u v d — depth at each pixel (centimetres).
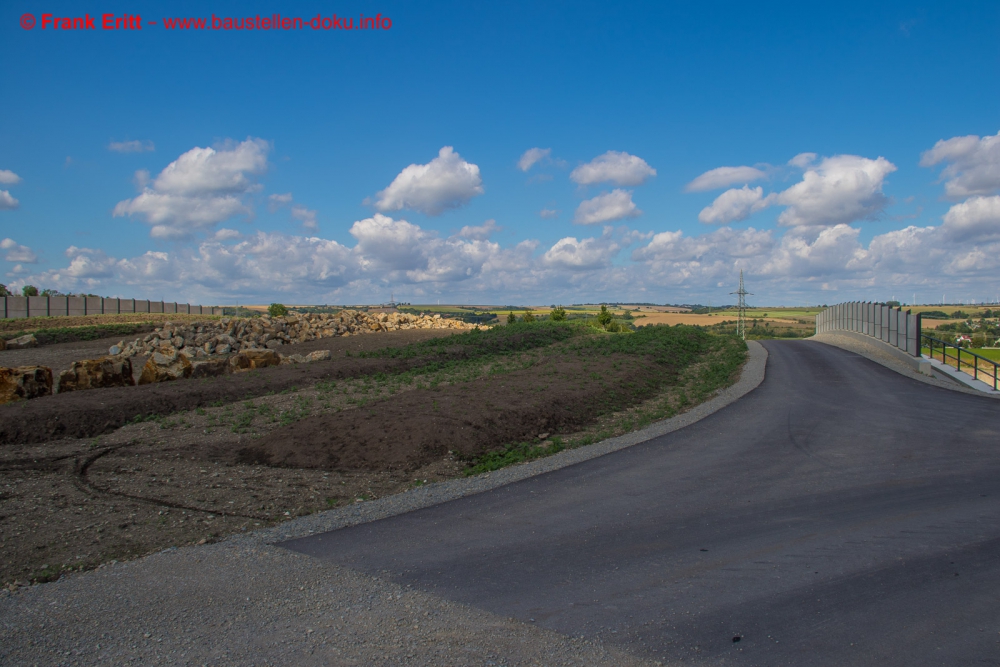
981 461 866
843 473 823
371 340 2819
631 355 2248
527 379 1650
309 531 651
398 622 432
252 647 400
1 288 5828
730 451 970
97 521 691
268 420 1240
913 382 1772
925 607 438
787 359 2500
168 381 1638
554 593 476
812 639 397
